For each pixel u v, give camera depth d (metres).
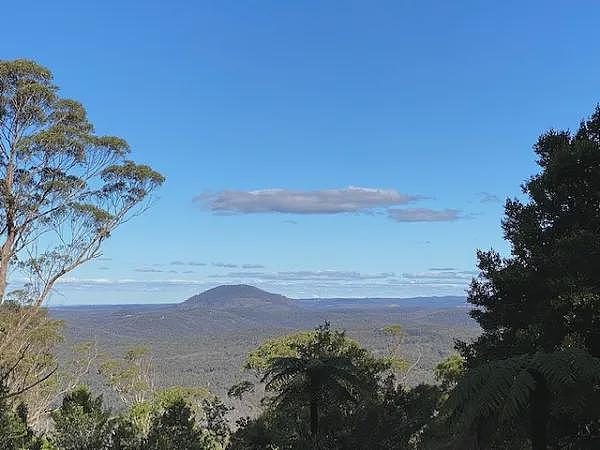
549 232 12.14
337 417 11.12
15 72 22.09
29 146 21.95
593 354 10.16
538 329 10.71
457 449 7.08
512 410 5.29
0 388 14.35
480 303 13.31
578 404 6.46
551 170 11.98
